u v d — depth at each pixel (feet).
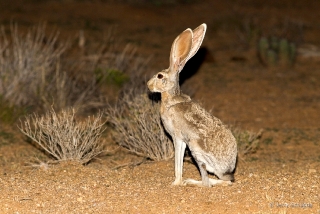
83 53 112.37
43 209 47.47
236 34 139.44
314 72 113.19
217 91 100.01
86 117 81.87
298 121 86.02
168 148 64.49
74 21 142.51
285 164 66.59
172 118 52.75
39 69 85.66
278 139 77.66
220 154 51.90
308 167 64.64
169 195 50.65
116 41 128.77
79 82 89.15
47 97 83.30
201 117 52.08
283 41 116.16
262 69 114.52
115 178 58.13
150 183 55.77
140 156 67.15
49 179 57.52
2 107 80.69
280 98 97.50
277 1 176.86
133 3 162.50
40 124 63.36
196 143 51.80
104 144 71.10
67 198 50.37
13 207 47.96
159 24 147.95
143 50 123.34
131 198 50.03
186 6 167.12
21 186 54.29
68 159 62.13
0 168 63.31
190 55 55.52
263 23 150.00
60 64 90.27
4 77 84.43
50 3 157.38
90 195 51.16
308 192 51.55
